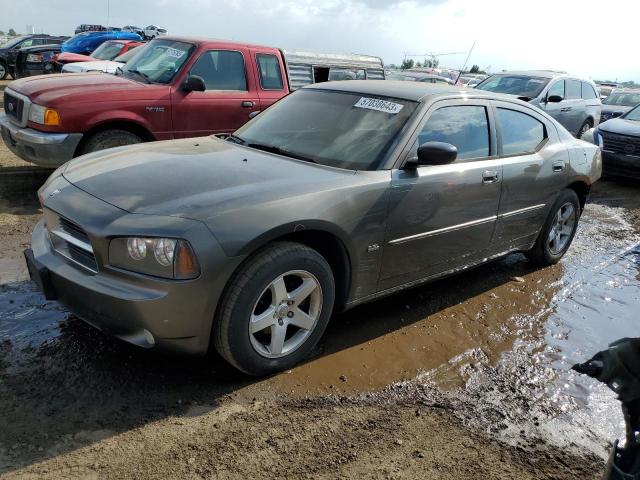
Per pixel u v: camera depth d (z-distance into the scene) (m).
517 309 4.55
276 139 4.09
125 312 2.78
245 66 7.46
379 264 3.62
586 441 2.96
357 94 4.24
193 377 3.17
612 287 5.22
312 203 3.14
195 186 3.11
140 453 2.55
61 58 14.12
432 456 2.72
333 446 2.72
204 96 7.04
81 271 2.99
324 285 3.29
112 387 3.01
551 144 5.04
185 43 7.26
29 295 4.00
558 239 5.51
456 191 3.95
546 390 3.42
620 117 10.77
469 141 4.21
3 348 3.29
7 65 20.64
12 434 2.59
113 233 2.78
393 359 3.60
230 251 2.79
